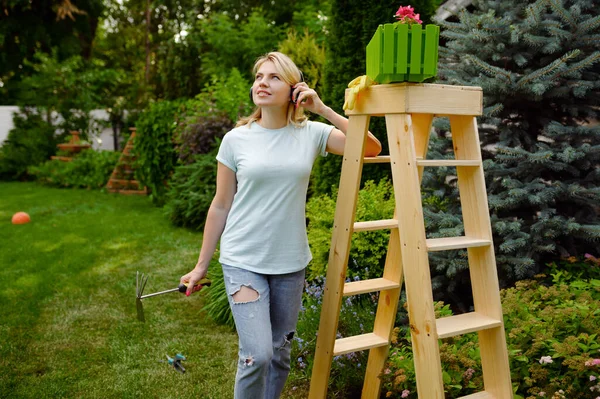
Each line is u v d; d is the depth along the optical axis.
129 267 5.09
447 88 1.92
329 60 4.30
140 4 19.39
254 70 2.08
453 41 3.54
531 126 3.45
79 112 12.95
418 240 1.85
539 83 3.01
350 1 4.06
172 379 2.89
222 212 2.10
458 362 2.34
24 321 3.70
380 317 2.40
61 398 2.69
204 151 7.02
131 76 19.33
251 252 1.99
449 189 3.53
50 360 3.12
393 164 1.93
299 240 2.06
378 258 3.36
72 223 7.11
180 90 12.22
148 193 9.95
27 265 5.11
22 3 13.79
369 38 3.96
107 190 10.25
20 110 12.54
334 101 4.20
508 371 2.00
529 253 3.08
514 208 3.29
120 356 3.18
